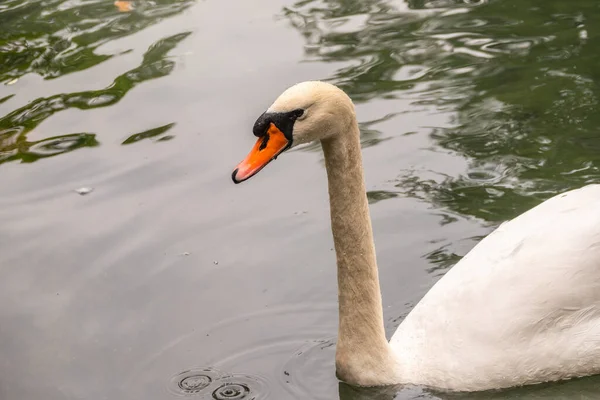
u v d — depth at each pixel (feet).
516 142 27.14
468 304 19.40
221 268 23.41
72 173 27.32
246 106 29.55
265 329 21.49
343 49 32.86
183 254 23.91
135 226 24.99
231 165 27.04
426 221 24.56
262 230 24.68
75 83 31.73
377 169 26.66
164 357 20.70
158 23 35.45
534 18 34.19
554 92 29.32
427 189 25.66
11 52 34.04
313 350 20.79
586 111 28.17
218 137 28.30
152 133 28.73
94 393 19.61
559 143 26.86
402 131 28.14
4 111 30.32
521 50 31.99
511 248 19.74
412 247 23.86
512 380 19.06
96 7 37.42
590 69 30.37
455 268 20.45
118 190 26.45
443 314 19.60
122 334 21.44
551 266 19.17
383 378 19.17
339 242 18.33
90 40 34.47
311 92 16.61
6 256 24.11
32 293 22.84
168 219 25.21
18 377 20.16
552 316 18.99
